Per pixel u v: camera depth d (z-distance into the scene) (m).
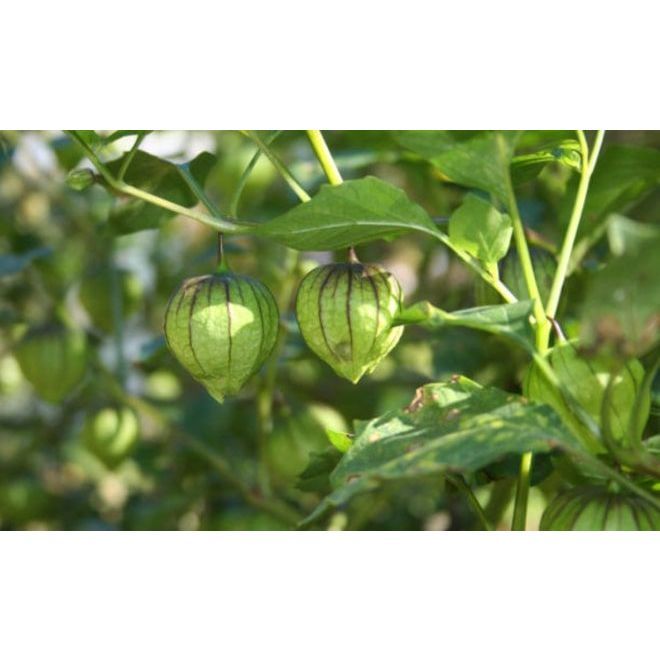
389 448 0.45
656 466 0.42
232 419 0.92
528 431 0.42
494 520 0.65
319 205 0.46
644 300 0.40
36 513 0.92
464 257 0.47
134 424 0.81
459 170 0.45
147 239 1.04
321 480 0.59
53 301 0.83
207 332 0.48
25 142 0.86
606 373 0.44
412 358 0.90
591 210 0.57
